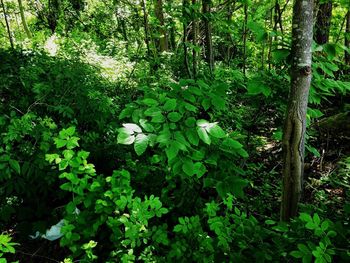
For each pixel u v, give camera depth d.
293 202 2.21
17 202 2.97
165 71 6.80
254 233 1.78
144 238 2.06
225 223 1.92
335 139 4.60
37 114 3.67
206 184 1.92
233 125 3.80
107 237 2.54
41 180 2.86
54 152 2.81
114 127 3.81
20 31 13.59
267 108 3.35
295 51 1.93
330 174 3.79
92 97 3.75
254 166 3.87
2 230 3.00
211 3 4.20
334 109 5.40
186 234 2.00
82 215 2.18
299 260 1.54
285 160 2.14
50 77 4.20
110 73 6.20
